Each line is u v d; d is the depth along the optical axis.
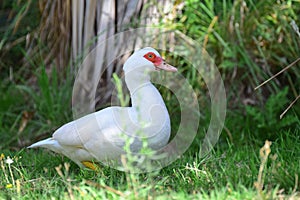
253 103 8.91
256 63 9.04
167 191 5.51
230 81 9.05
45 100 8.98
